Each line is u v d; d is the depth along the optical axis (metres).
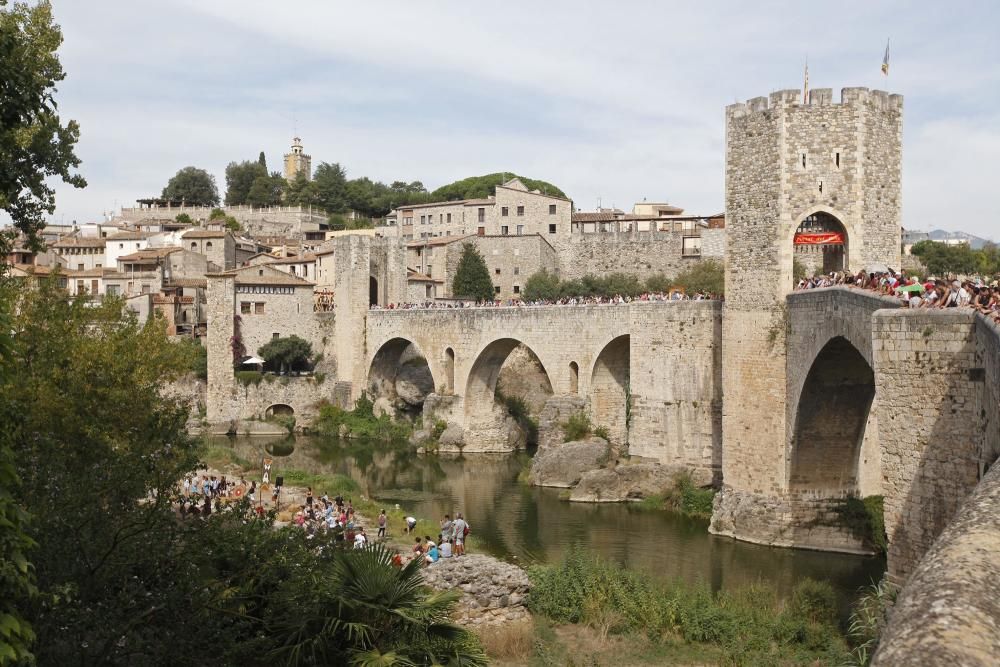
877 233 48.31
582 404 72.50
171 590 20.94
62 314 31.52
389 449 90.88
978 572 10.42
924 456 28.38
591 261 128.25
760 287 49.25
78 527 20.28
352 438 98.00
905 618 9.80
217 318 101.94
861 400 46.31
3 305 16.19
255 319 108.00
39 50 31.69
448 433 88.25
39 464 21.36
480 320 87.12
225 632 20.97
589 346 73.19
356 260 104.94
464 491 67.56
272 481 63.28
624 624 33.38
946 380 27.70
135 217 189.38
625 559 46.53
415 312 96.69
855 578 41.97
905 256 113.88
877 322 29.94
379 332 102.56
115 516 21.59
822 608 34.88
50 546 19.67
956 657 8.42
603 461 67.38
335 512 48.00
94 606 20.27
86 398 27.81
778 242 48.25
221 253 134.62
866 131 47.66
